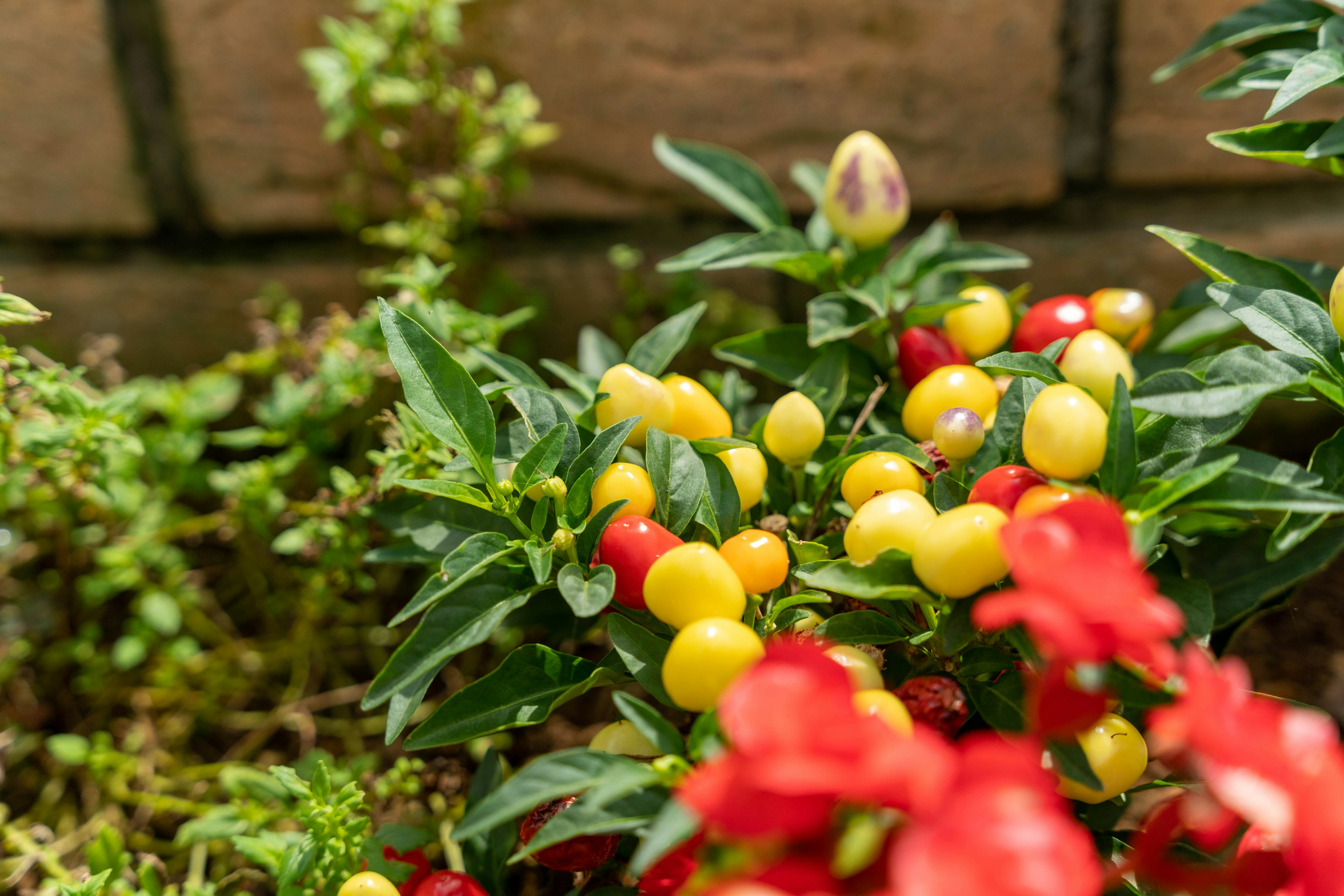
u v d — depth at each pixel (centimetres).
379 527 39
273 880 38
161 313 46
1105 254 43
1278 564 32
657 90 43
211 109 43
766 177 41
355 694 42
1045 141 43
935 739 26
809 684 26
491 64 43
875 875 27
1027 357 32
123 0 42
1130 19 42
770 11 42
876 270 38
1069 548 27
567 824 29
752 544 31
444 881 32
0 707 42
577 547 32
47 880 38
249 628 45
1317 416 43
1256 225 43
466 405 32
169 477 44
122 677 43
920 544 30
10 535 42
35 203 44
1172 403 30
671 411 33
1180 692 29
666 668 29
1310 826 27
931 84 43
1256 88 34
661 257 45
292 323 43
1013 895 25
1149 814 35
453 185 43
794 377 38
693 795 26
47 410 38
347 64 41
